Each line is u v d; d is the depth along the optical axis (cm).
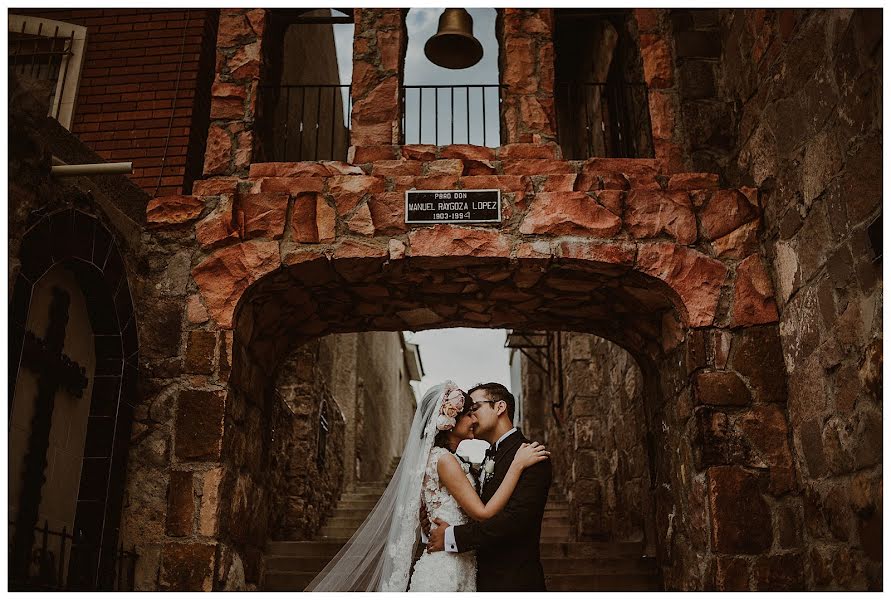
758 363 399
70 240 349
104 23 583
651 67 486
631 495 652
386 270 425
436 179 430
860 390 325
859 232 327
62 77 560
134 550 372
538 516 310
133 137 546
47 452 343
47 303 351
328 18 532
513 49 477
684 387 417
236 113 466
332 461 899
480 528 300
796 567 366
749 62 444
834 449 346
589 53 705
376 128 458
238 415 415
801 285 380
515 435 333
